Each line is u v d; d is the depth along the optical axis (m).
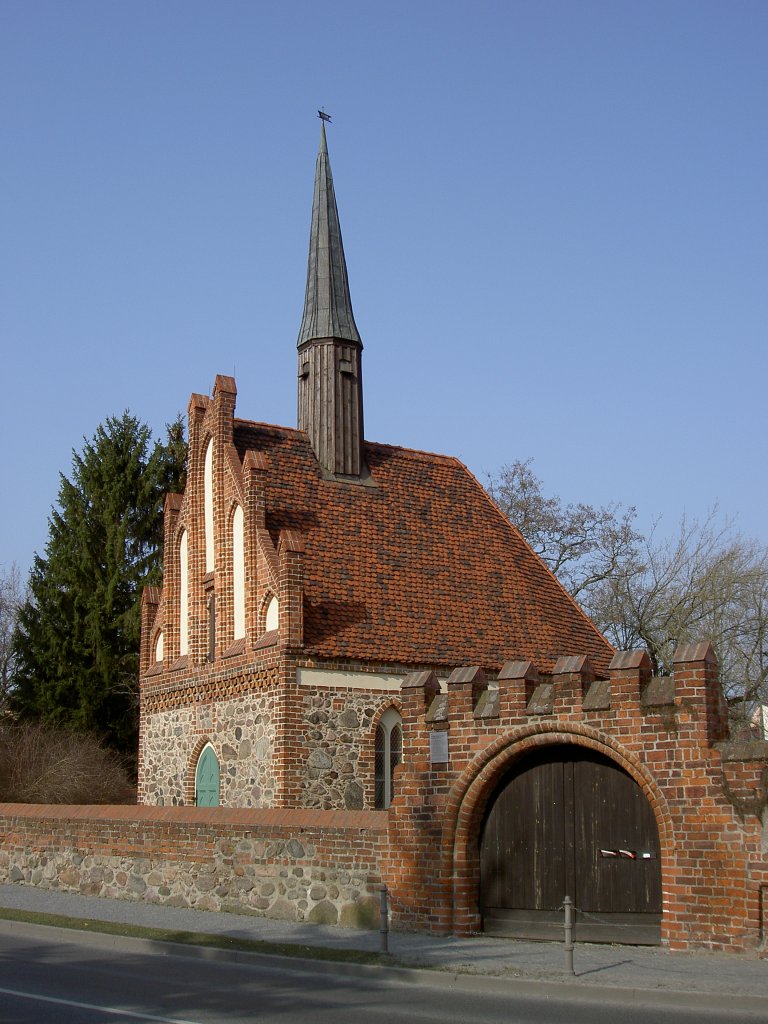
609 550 58.34
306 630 29.70
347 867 22.16
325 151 38.22
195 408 34.16
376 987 16.33
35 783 37.34
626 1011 14.41
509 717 20.55
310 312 36.31
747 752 17.88
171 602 34.53
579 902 19.94
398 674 30.69
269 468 33.34
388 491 35.56
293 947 19.08
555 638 35.06
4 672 66.19
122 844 26.61
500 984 16.08
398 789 21.75
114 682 49.97
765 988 15.20
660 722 18.77
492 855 20.95
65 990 15.45
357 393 35.84
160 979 16.61
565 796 20.36
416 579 33.41
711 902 17.92
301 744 28.77
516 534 38.06
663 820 18.55
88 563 51.66
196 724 32.50
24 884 29.19
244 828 23.91
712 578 50.50
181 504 34.97
